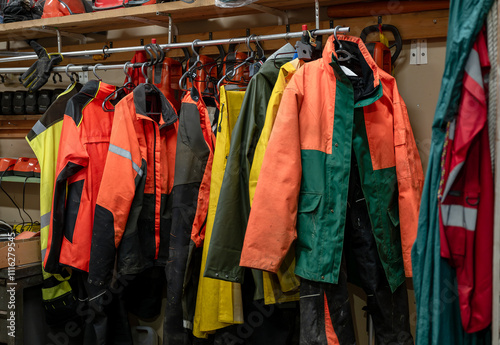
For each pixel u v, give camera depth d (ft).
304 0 6.18
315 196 4.85
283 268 5.13
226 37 7.08
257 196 4.70
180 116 5.78
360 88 5.32
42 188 6.62
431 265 3.66
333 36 5.19
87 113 6.52
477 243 3.47
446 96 3.46
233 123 5.58
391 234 5.06
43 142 6.70
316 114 4.98
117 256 5.99
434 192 3.65
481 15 3.29
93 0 7.18
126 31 8.03
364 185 5.03
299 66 5.39
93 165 6.51
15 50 9.12
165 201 6.45
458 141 3.40
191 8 6.35
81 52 6.89
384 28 5.97
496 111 3.29
